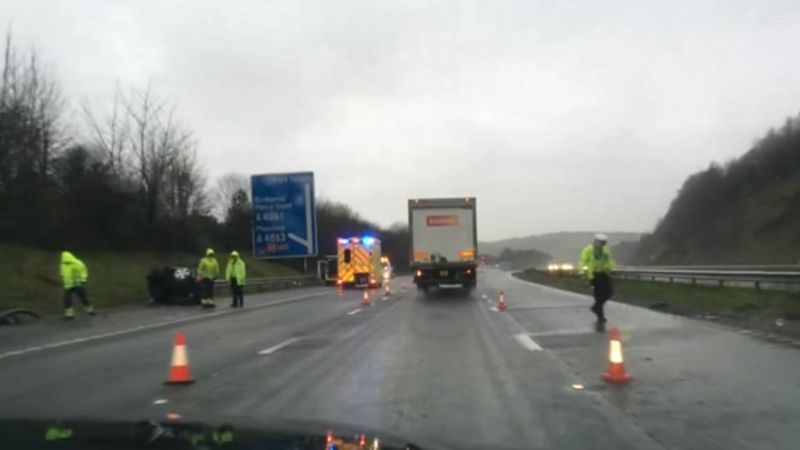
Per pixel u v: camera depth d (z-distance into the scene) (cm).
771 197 8131
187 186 6506
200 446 291
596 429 766
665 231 10806
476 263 3569
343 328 1950
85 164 4816
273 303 3231
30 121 4231
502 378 1091
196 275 3262
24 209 4009
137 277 4091
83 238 4466
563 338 1589
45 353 1488
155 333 1894
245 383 1089
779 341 1426
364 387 1034
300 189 4162
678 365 1165
